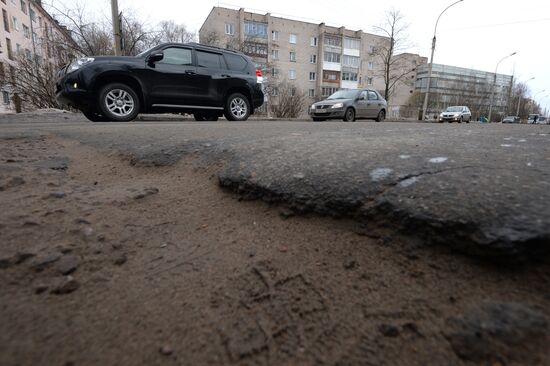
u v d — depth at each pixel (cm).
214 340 70
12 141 303
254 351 68
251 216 125
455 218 88
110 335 71
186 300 81
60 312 76
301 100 2267
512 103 6266
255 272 91
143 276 90
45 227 113
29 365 63
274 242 106
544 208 89
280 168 143
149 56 637
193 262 97
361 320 73
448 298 76
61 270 89
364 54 4406
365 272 87
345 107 1138
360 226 104
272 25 3831
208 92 721
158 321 75
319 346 68
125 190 157
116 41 1133
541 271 76
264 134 299
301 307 78
